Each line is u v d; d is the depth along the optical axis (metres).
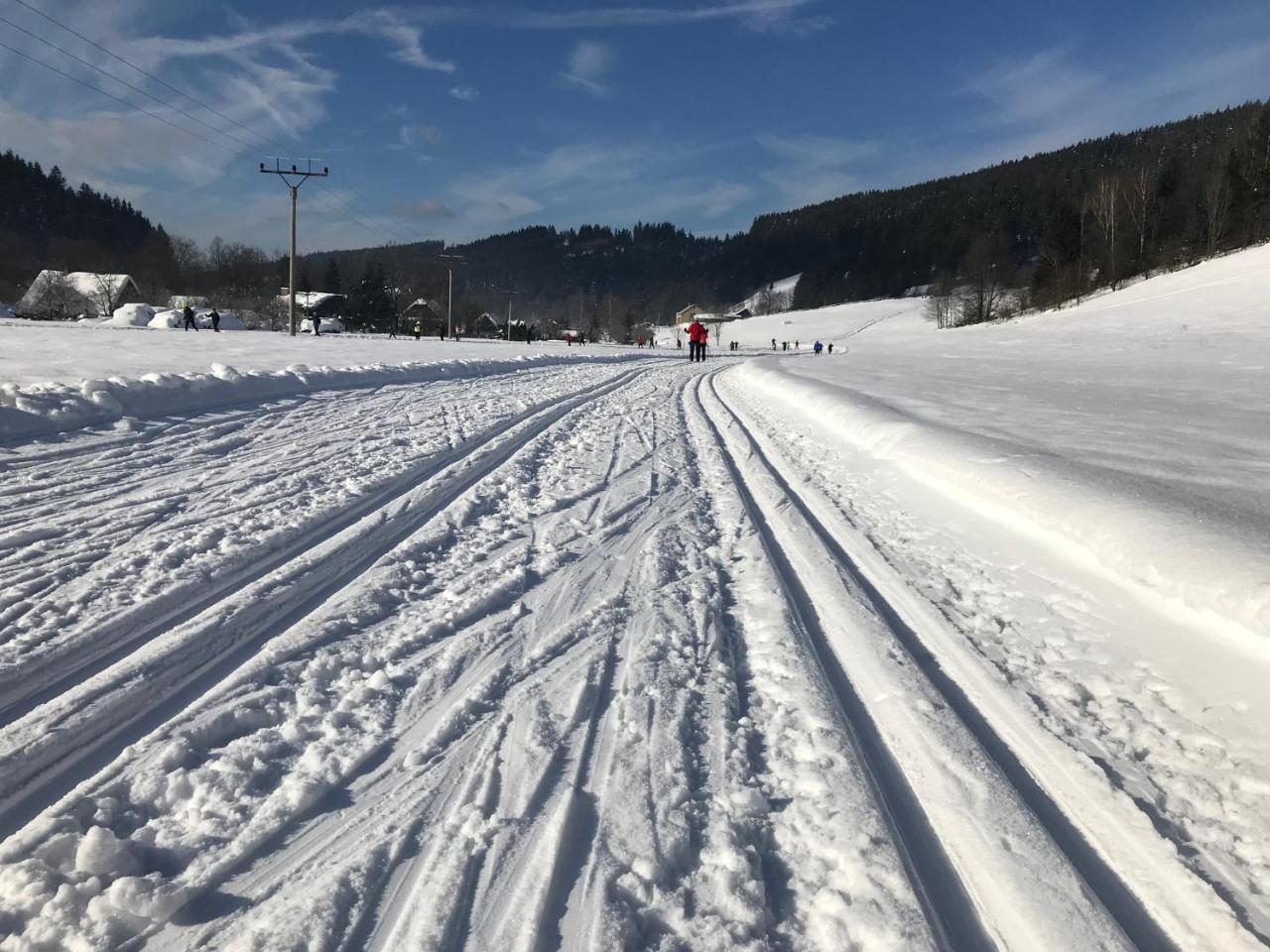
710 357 40.22
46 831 1.97
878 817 2.18
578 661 3.12
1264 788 2.34
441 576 4.04
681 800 2.25
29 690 2.61
